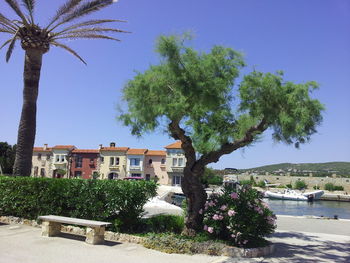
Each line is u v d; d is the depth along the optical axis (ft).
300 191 230.89
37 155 219.61
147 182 36.83
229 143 32.27
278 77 28.60
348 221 55.72
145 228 34.09
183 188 32.14
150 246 28.19
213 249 27.12
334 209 144.77
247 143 32.83
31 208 37.99
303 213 123.54
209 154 32.24
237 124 33.04
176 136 32.73
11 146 197.47
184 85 27.43
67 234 32.50
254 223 28.32
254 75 29.76
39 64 51.37
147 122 29.89
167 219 35.78
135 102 28.94
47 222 31.19
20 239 29.35
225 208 28.84
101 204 33.78
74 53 64.03
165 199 104.37
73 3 52.95
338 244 34.53
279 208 146.61
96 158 210.79
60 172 205.87
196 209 31.22
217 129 33.40
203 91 27.45
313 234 41.06
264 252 28.04
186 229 31.04
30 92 49.88
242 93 29.96
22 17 50.65
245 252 26.78
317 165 555.69
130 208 34.37
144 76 30.40
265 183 255.91
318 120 28.19
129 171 204.74
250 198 29.50
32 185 37.99
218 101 28.55
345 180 254.47
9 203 39.32
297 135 27.68
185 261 24.35
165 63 28.94
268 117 28.19
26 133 48.73
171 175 199.11
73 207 35.88
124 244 29.22
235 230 28.14
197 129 34.30
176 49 28.43
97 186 34.32
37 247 26.58
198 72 27.99
